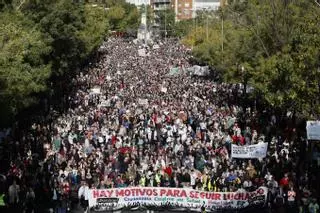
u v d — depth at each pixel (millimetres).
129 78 80438
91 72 88312
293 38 37625
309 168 33250
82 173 31781
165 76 85562
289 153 35906
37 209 29672
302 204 28203
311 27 32062
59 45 53062
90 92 62688
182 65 104812
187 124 46375
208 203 30828
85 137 41281
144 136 42000
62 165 33406
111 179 31938
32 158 34844
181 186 32000
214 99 62656
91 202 30672
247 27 51531
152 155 35844
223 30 76000
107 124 45594
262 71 43375
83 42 65312
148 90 67125
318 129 31359
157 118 47406
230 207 30703
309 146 34562
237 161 35656
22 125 45594
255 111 52625
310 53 31203
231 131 43562
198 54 94125
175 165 34406
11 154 36125
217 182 31641
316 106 31984
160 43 175500
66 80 69375
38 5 50031
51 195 30016
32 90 38844
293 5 45469
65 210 29766
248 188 31125
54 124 46281
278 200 30219
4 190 29422
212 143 39562
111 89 67875
